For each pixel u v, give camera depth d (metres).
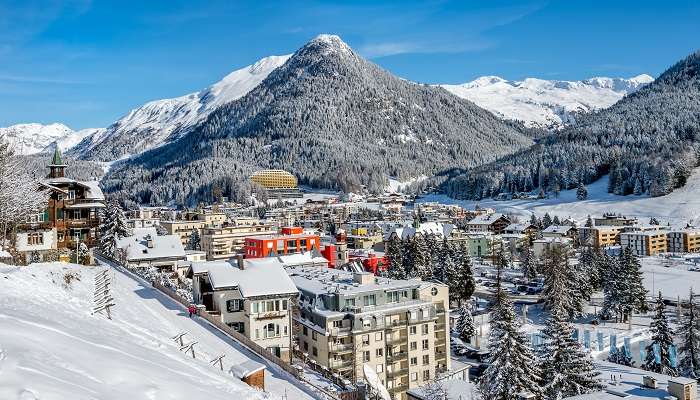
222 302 73.00
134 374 22.30
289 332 73.56
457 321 127.50
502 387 68.12
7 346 20.28
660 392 68.00
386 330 84.88
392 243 184.75
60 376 18.89
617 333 131.88
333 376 61.50
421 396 69.50
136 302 63.28
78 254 83.75
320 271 105.31
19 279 43.97
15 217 75.94
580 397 67.81
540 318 144.25
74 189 99.00
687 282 191.50
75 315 37.44
